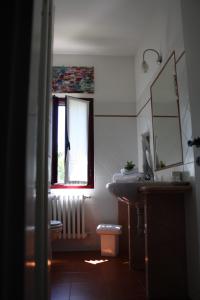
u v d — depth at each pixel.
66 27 3.11
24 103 0.43
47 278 0.95
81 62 3.73
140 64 3.47
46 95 0.98
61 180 3.48
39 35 0.56
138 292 2.03
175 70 2.24
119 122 3.67
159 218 1.98
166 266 1.94
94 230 3.45
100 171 3.56
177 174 2.12
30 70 0.44
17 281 0.38
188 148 2.01
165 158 2.51
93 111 3.66
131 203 2.41
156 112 2.77
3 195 0.39
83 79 3.70
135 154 3.63
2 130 0.40
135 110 3.71
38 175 0.79
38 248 0.79
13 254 0.39
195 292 1.83
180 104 2.15
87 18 2.95
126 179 2.82
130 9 2.83
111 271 2.54
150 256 1.94
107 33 3.24
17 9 0.44
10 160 0.40
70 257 3.08
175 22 2.24
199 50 2.04
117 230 3.08
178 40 2.18
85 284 2.21
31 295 0.48
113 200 3.51
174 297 1.92
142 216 2.46
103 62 3.76
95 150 3.59
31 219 0.47
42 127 0.82
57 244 3.39
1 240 0.38
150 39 3.00
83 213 3.35
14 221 0.39
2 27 0.42
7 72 0.41
